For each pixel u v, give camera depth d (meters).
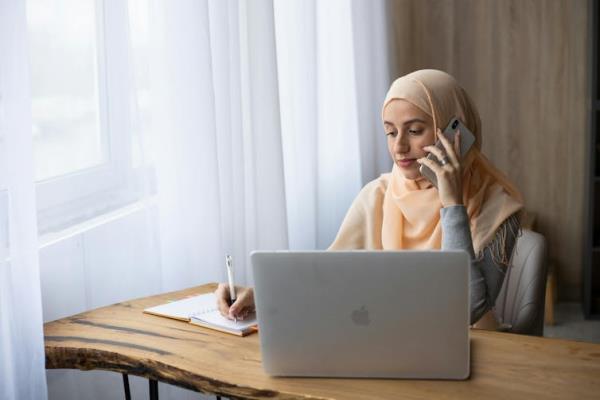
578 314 4.10
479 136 2.07
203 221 2.16
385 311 1.38
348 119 3.45
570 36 4.11
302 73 2.95
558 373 1.43
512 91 4.23
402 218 2.15
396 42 4.21
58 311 1.89
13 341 1.54
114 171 1.97
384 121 2.07
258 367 1.50
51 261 1.87
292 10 2.88
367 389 1.38
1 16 1.49
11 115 1.51
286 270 1.39
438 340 1.38
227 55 2.26
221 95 2.26
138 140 1.97
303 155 2.99
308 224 3.05
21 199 1.54
